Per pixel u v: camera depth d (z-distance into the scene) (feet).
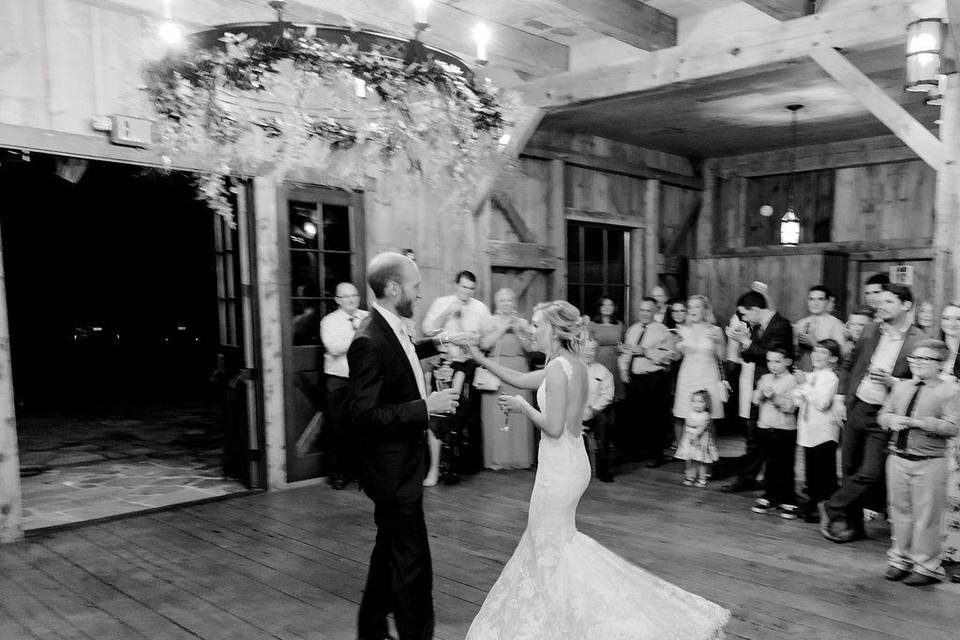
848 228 27.86
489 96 9.01
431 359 18.24
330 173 11.91
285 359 17.89
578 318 9.57
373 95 8.71
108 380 38.29
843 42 15.30
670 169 29.76
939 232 15.02
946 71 14.61
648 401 20.72
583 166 25.80
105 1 14.24
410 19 16.17
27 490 18.25
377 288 8.96
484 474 19.31
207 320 39.52
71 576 12.31
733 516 15.57
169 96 8.69
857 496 13.50
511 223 23.43
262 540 14.10
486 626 9.02
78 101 14.37
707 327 19.69
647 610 8.82
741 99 21.13
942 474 11.51
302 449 18.29
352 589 11.65
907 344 12.74
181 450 23.09
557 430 9.03
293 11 15.44
